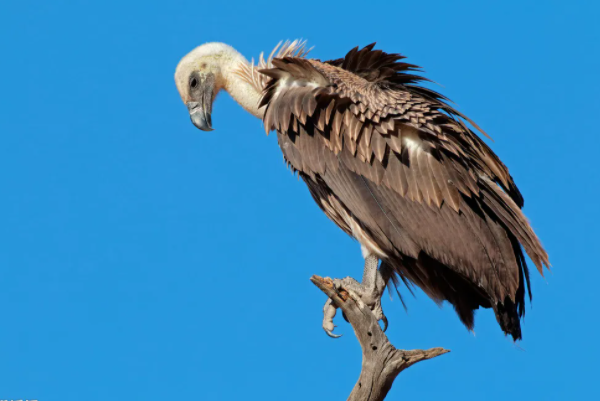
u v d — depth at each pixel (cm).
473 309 1620
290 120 1669
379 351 1430
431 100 1697
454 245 1538
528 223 1549
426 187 1561
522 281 1577
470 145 1625
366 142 1598
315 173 1653
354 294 1452
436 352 1416
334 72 1688
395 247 1578
